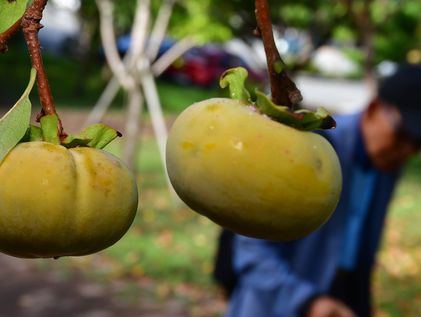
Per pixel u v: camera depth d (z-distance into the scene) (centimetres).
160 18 937
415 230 931
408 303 682
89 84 1977
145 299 643
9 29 100
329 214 105
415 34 1248
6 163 97
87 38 1898
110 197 100
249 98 108
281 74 101
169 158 106
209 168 100
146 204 947
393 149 295
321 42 1050
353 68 2716
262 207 100
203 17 975
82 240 99
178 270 711
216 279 298
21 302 617
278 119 104
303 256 283
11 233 97
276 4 955
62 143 103
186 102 1969
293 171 100
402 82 288
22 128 98
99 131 106
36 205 96
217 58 2155
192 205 104
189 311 626
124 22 1298
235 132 101
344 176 294
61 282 667
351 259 300
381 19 1221
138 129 948
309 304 276
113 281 677
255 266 280
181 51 987
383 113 293
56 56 2319
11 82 1812
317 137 106
